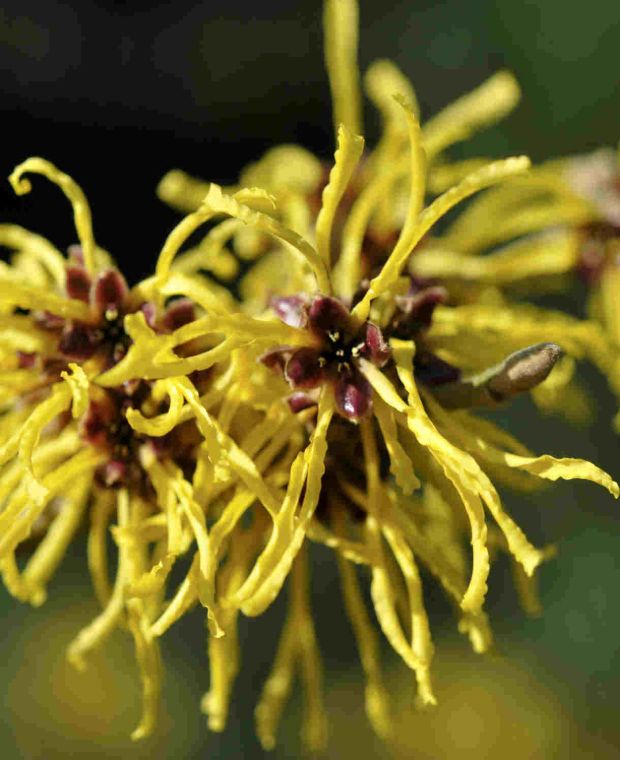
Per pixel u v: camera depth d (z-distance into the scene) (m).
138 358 0.15
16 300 0.16
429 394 0.16
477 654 0.33
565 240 0.21
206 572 0.15
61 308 0.16
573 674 0.33
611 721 0.32
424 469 0.16
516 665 0.33
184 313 0.16
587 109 0.30
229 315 0.15
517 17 0.31
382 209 0.19
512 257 0.20
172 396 0.15
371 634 0.18
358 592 0.17
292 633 0.18
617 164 0.21
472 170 0.21
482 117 0.20
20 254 0.18
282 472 0.16
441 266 0.19
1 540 0.16
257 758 0.33
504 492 0.33
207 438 0.15
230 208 0.15
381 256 0.19
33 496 0.15
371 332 0.16
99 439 0.16
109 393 0.16
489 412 0.32
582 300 0.29
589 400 0.31
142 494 0.16
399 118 0.20
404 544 0.16
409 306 0.16
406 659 0.16
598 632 0.32
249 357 0.16
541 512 0.33
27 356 0.17
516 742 0.33
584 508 0.33
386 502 0.16
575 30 0.31
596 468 0.15
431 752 0.33
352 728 0.33
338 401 0.16
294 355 0.16
